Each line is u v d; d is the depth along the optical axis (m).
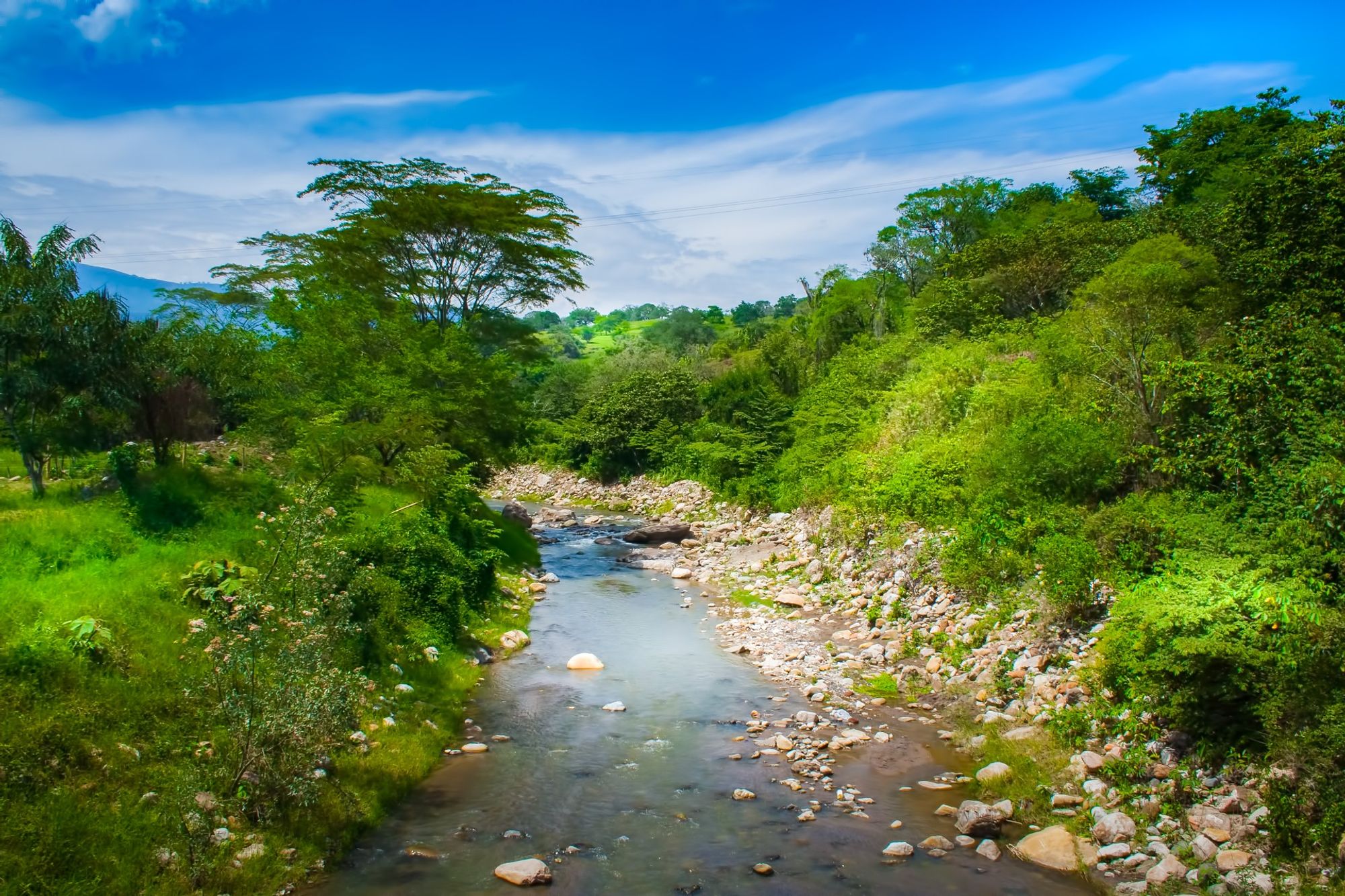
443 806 9.62
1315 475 10.59
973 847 8.55
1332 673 8.11
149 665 9.98
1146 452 15.30
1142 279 18.72
